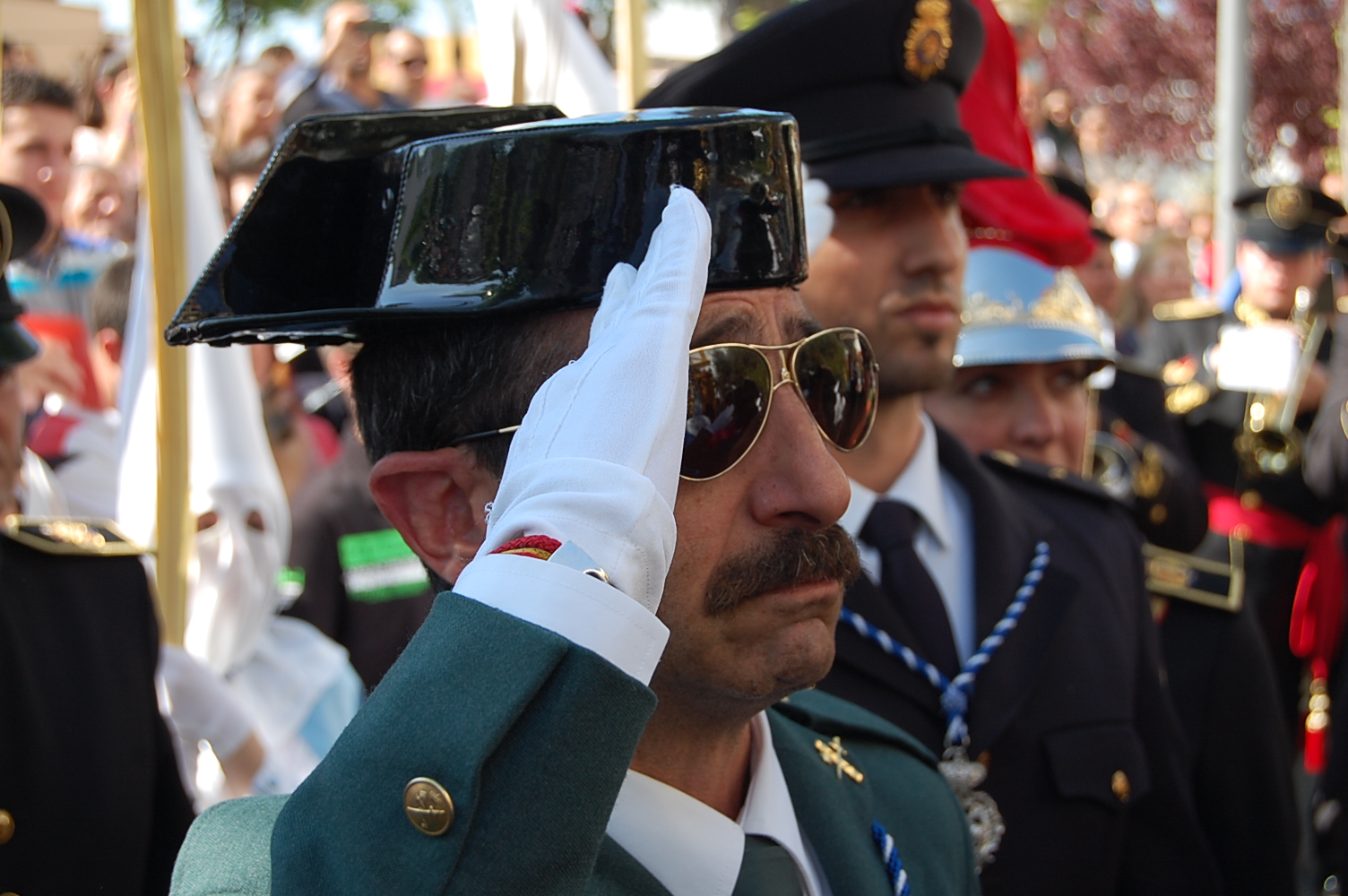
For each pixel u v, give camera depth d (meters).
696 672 1.16
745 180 1.18
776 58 2.10
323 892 0.97
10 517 2.09
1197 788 2.46
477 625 0.99
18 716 1.82
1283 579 4.59
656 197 1.15
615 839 1.19
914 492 2.08
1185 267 6.10
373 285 1.29
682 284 1.07
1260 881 2.42
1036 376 2.61
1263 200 4.92
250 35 8.38
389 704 1.00
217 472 2.66
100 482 3.07
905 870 1.42
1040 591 2.09
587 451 1.01
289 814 1.03
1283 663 4.65
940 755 1.94
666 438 1.02
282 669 2.86
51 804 1.82
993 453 2.38
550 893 0.96
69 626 1.97
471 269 1.18
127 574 2.10
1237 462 4.67
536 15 2.76
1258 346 4.71
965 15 2.17
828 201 2.01
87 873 1.84
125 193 4.06
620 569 0.98
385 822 0.97
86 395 3.33
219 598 2.69
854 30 2.07
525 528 1.01
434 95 7.15
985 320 2.56
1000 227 2.66
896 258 2.01
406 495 1.28
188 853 1.21
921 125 2.07
